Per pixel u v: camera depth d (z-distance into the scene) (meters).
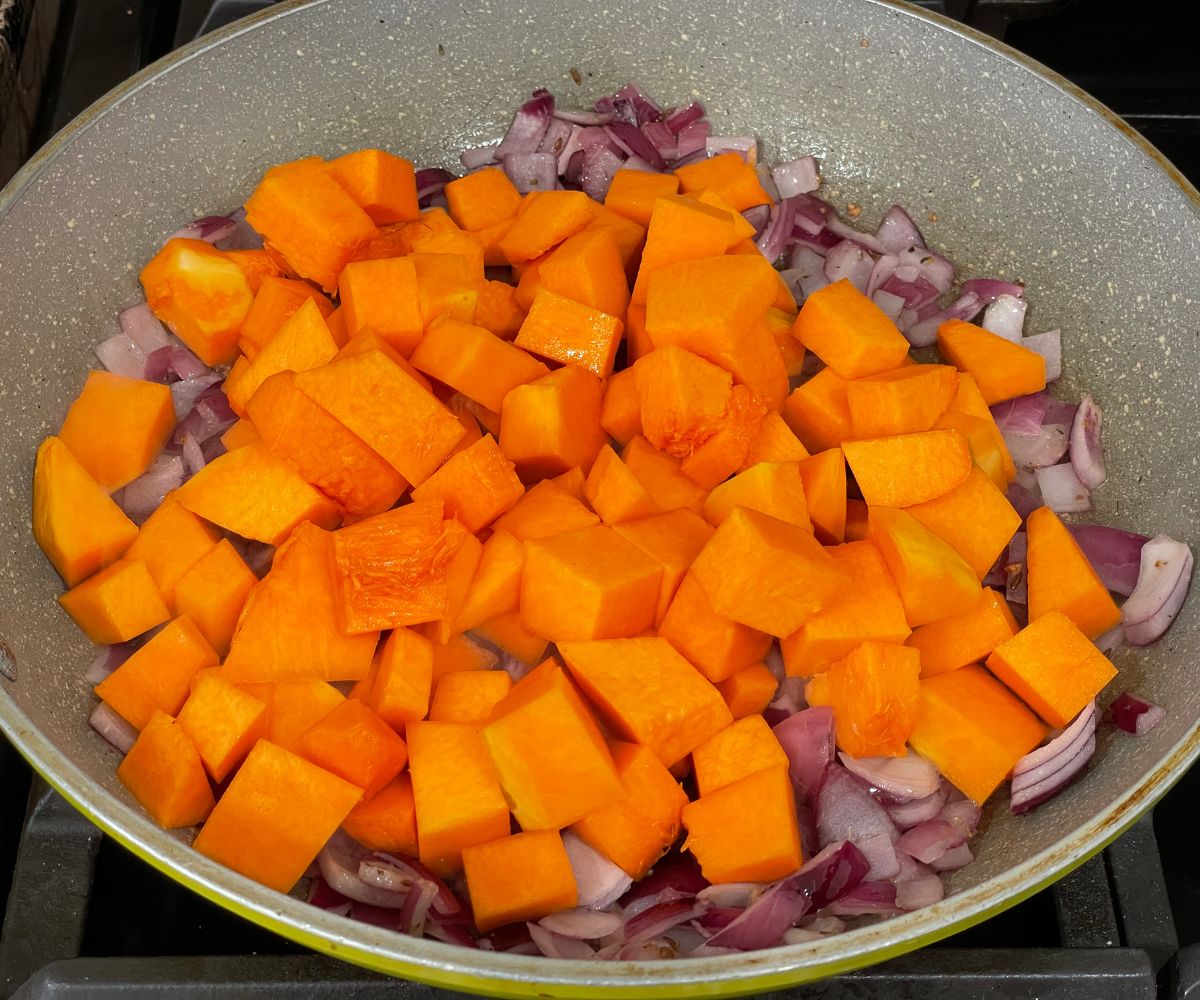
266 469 0.37
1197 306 0.39
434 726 0.34
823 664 0.36
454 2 0.43
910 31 0.42
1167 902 0.34
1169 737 0.33
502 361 0.38
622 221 0.43
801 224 0.45
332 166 0.42
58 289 0.39
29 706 0.33
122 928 0.34
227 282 0.41
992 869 0.34
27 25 0.46
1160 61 0.49
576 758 0.33
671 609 0.36
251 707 0.33
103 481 0.39
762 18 0.43
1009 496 0.40
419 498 0.37
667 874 0.34
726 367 0.38
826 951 0.29
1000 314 0.42
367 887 0.33
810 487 0.37
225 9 0.47
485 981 0.29
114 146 0.40
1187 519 0.38
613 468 0.37
